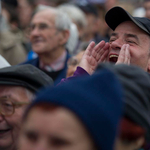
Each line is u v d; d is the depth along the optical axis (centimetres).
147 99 393
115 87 331
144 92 392
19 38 1423
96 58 676
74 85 323
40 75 577
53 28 1164
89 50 677
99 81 329
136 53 639
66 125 306
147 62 658
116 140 355
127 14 645
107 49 685
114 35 674
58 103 310
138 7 1967
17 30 1438
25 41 1476
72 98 311
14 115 558
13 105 559
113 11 669
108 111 317
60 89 317
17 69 559
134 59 642
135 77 393
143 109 382
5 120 559
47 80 584
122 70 391
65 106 309
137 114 372
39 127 313
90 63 669
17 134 560
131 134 368
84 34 1639
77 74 620
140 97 382
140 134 373
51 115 310
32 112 322
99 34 1794
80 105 309
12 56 1354
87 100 313
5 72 553
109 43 686
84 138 309
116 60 664
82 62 659
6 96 560
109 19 691
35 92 568
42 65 1165
